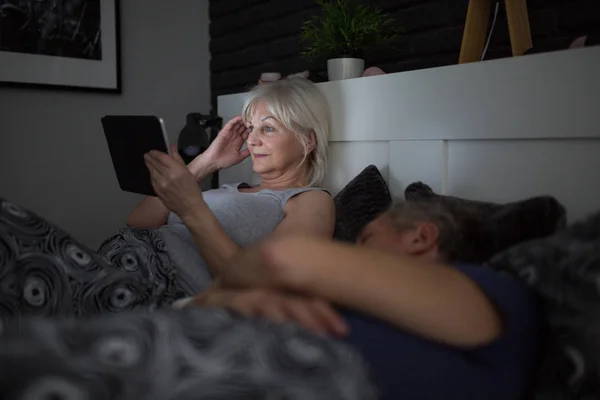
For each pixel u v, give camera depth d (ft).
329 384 1.88
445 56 6.30
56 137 8.53
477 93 4.47
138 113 9.32
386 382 2.20
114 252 4.53
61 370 1.67
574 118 3.84
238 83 9.45
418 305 2.17
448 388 2.30
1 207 3.36
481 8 5.33
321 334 2.10
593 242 2.53
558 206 3.39
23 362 1.66
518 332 2.48
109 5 8.75
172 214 5.41
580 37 4.64
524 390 2.57
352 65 6.08
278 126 5.45
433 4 6.34
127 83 9.16
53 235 3.54
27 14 8.01
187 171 4.24
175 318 1.96
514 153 4.28
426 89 4.88
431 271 2.25
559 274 2.54
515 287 2.60
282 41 8.39
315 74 6.72
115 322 1.89
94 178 8.96
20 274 3.21
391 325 2.34
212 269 4.27
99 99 8.88
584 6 5.07
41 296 3.26
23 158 8.26
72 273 3.51
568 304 2.49
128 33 9.11
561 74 3.90
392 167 5.30
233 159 6.24
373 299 2.19
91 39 8.64
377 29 6.17
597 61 3.69
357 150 5.73
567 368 2.48
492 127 4.37
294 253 2.30
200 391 1.77
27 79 8.10
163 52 9.53
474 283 2.33
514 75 4.19
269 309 2.23
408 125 5.08
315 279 2.25
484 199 4.52
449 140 4.76
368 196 4.85
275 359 1.90
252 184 7.05
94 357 1.75
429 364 2.29
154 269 4.43
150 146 4.26
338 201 5.03
